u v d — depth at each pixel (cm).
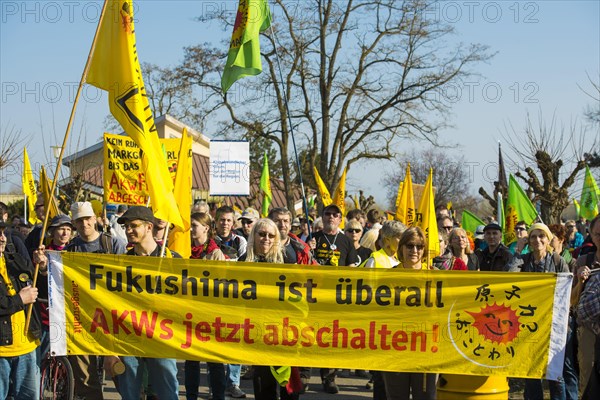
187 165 899
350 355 671
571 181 1862
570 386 770
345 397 941
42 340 800
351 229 1084
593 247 779
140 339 680
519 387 934
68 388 735
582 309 595
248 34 993
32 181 1783
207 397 930
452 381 667
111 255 682
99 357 972
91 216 834
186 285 681
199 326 681
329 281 674
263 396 706
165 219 698
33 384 699
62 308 680
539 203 1977
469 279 659
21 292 668
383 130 3375
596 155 2430
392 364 667
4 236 677
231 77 1010
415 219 1278
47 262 682
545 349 650
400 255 704
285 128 3388
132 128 698
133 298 682
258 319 678
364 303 670
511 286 654
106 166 1245
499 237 1005
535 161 1984
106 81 707
